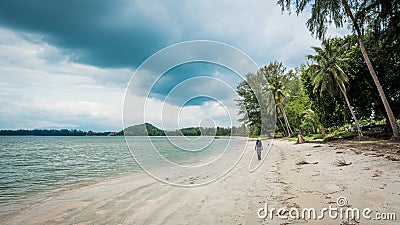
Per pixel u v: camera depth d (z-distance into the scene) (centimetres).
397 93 2434
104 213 554
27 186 1016
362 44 1902
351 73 2639
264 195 629
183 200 627
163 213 527
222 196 645
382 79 2422
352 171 859
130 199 669
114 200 668
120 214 539
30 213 593
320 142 2706
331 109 2967
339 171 885
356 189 612
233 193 671
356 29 1675
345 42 2906
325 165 1070
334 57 2625
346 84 2680
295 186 704
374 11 1538
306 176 848
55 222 518
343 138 2642
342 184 679
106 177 1188
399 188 592
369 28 1672
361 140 2341
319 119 3166
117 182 1005
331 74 2664
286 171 998
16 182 1123
